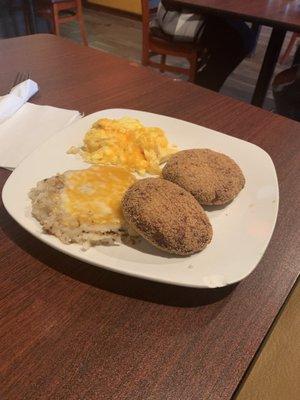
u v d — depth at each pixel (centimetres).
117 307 44
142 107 89
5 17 317
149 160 69
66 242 48
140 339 41
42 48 116
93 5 461
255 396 75
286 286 48
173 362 39
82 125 75
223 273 45
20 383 36
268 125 85
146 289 47
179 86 100
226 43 210
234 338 41
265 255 52
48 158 65
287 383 77
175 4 171
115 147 69
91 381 36
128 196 50
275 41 173
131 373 37
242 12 156
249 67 318
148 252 49
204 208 58
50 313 43
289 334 84
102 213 50
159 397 36
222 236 52
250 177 64
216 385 37
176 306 45
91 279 47
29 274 47
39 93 91
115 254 48
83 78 100
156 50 215
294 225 57
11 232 53
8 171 65
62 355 39
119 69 107
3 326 41
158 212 48
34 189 55
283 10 163
